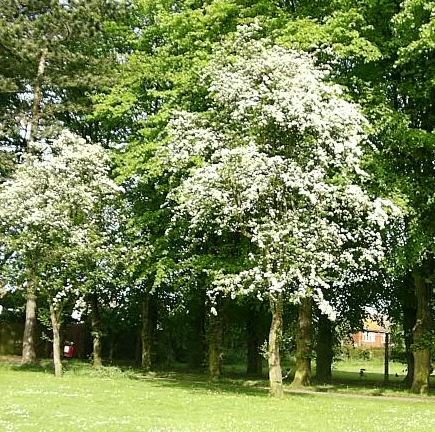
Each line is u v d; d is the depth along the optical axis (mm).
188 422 12070
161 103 25625
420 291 22062
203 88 22656
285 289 16734
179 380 25344
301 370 23438
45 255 21922
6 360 33438
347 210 17000
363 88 20953
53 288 22547
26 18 29016
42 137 29453
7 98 31969
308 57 18016
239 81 16891
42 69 29750
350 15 20531
